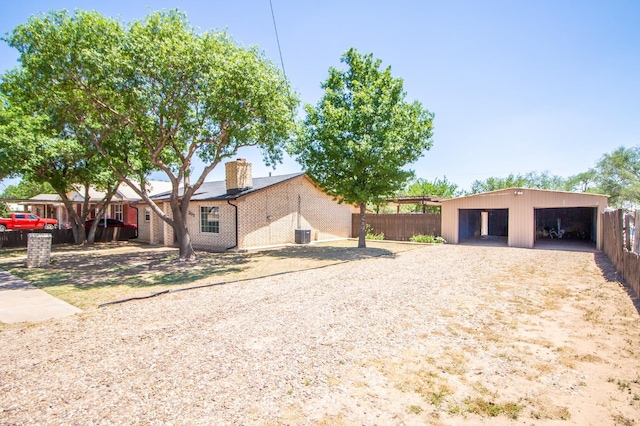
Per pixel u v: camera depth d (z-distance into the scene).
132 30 9.46
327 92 14.99
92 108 10.88
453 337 4.50
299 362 3.76
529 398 3.04
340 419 2.72
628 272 7.77
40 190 39.47
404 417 2.75
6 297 6.85
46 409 2.87
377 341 4.37
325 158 14.72
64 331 4.82
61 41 9.26
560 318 5.29
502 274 9.11
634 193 30.80
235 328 4.89
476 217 24.58
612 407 2.90
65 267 10.83
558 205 15.76
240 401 2.98
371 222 21.64
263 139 11.85
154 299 6.59
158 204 19.05
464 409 2.87
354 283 7.96
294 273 9.38
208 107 10.43
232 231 15.47
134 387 3.23
